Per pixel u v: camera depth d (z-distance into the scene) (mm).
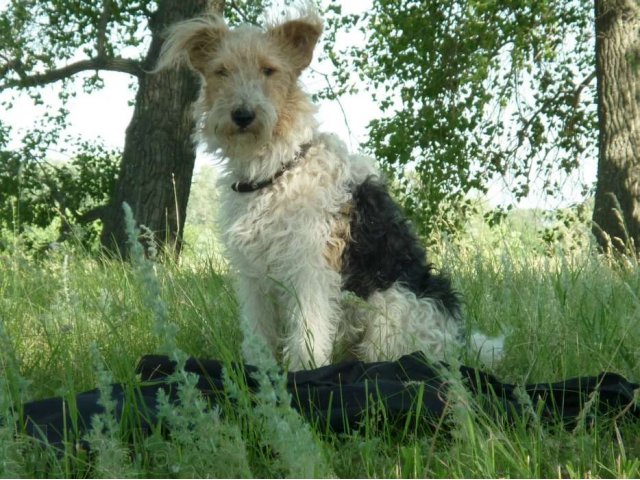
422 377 1741
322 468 1402
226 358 1653
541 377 1808
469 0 5027
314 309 1950
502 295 2160
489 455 1478
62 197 6496
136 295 2209
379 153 5531
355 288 1984
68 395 1560
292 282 1957
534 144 5707
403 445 1582
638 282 2146
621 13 4348
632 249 2549
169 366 1732
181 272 2541
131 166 4648
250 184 1979
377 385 1648
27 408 1609
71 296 2055
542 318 1920
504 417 1600
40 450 1505
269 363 1402
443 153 5527
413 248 2082
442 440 1592
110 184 6859
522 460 1482
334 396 1648
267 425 1443
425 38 5426
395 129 5473
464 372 1733
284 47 2068
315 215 1949
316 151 1992
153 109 4621
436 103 5492
